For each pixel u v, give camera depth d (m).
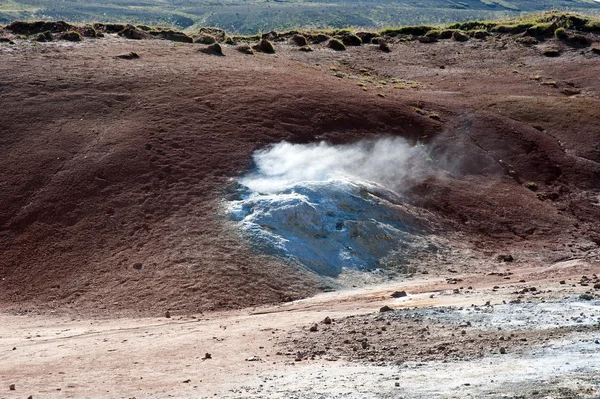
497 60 70.31
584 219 40.38
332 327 20.89
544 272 31.00
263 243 31.58
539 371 14.30
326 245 32.69
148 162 36.94
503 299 22.92
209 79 47.69
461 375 14.56
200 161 37.47
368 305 25.22
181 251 30.98
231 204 34.38
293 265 30.77
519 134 47.84
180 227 32.69
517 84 62.25
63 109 41.72
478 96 56.00
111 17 177.00
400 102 49.75
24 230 32.78
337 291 29.50
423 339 18.38
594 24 76.31
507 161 44.97
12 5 175.75
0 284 29.78
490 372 14.60
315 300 27.84
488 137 46.94
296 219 33.19
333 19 194.75
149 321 25.44
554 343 16.48
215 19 188.12
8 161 37.03
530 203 40.72
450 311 21.23
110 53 52.38
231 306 27.42
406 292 27.78
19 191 34.91
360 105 46.91
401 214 36.41
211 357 18.73
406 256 33.38
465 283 29.20
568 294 22.55
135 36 60.22
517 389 13.02
